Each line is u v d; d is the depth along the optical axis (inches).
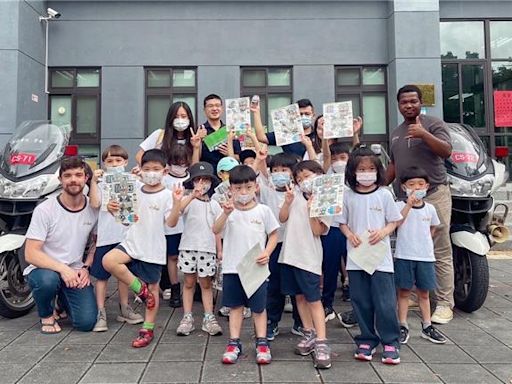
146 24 362.3
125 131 356.8
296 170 127.4
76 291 141.8
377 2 370.6
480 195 155.4
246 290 116.5
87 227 147.6
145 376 109.5
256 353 120.8
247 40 365.7
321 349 115.4
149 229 135.2
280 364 116.8
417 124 145.4
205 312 142.9
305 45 367.6
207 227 141.9
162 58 361.4
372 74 374.0
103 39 360.5
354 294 122.3
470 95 387.9
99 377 109.0
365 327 121.3
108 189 134.0
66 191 140.3
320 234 123.0
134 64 360.5
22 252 151.6
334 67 370.3
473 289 153.3
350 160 124.8
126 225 134.6
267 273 120.0
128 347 128.7
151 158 137.9
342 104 153.9
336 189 117.0
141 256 132.2
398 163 155.3
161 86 364.8
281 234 132.9
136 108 358.0
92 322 140.9
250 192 123.1
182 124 169.5
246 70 368.8
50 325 142.0
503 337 135.6
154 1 361.7
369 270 119.0
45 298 137.6
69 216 143.6
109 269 132.3
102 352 125.0
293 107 156.7
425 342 131.9
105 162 150.4
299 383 105.9
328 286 151.4
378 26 370.6
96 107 363.9
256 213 124.0
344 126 152.6
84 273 144.2
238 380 107.3
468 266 159.9
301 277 120.5
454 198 158.2
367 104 372.2
